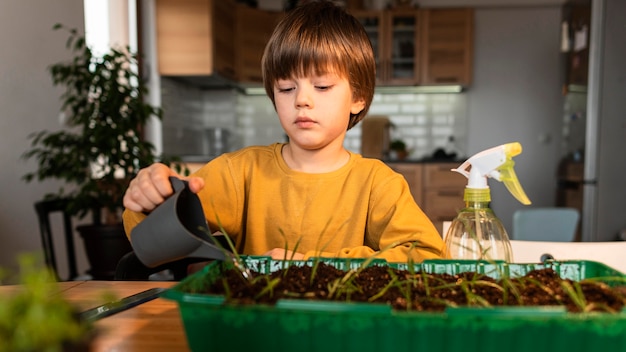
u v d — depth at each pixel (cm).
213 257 47
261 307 36
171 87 374
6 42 220
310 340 36
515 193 53
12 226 223
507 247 56
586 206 291
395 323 35
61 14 254
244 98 475
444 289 44
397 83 431
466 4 448
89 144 194
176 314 54
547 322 34
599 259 89
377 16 426
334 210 79
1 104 218
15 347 24
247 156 86
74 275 208
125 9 324
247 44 424
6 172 220
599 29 281
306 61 67
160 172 54
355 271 46
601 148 286
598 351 35
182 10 350
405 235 70
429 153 464
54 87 248
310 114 68
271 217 81
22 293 27
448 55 427
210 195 82
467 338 35
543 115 450
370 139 399
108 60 197
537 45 448
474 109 458
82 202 195
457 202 375
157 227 47
